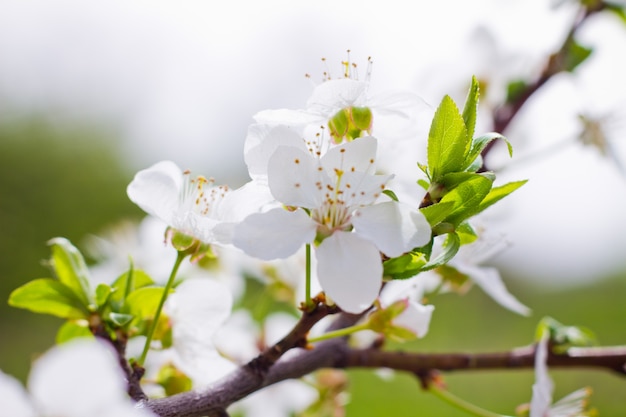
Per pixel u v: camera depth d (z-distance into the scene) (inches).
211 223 8.5
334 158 8.2
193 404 8.3
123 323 8.6
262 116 8.3
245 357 10.7
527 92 11.3
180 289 9.2
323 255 8.1
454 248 8.0
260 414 11.2
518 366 10.0
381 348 9.9
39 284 8.8
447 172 8.2
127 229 11.4
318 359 9.5
